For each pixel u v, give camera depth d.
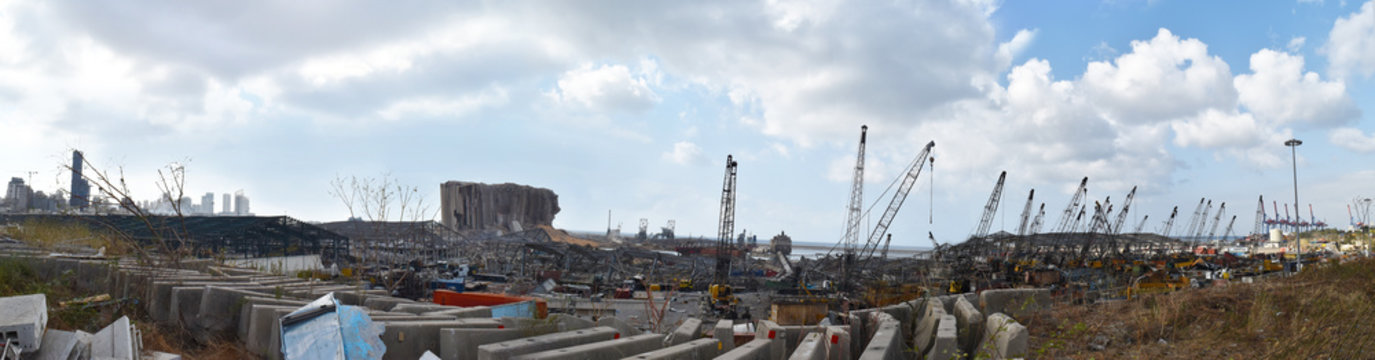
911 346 10.85
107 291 10.32
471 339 6.99
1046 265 90.62
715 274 99.06
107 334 6.04
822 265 139.00
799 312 41.31
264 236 73.38
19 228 17.30
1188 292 13.35
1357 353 7.68
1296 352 8.01
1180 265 80.12
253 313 7.77
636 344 7.23
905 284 49.06
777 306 41.59
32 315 5.18
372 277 25.06
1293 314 10.26
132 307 9.22
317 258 26.91
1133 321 10.76
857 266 93.81
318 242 81.94
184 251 12.95
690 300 72.50
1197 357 8.41
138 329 7.75
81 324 8.25
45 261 11.21
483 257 125.88
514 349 6.28
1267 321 9.87
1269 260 83.31
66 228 17.12
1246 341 9.16
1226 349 8.76
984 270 79.88
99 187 11.37
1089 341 9.59
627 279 92.62
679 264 136.62
